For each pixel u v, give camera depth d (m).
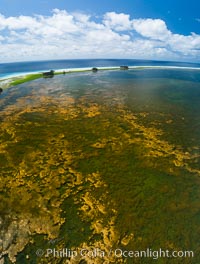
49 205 13.98
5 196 14.59
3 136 23.22
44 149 20.56
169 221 12.99
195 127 26.38
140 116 30.28
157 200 14.56
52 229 12.35
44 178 16.45
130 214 13.45
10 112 31.28
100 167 17.94
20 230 12.19
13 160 18.64
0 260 10.68
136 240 11.87
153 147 21.38
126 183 16.11
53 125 26.56
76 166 18.00
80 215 13.31
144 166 18.22
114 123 27.48
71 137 23.25
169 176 16.98
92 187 15.64
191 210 13.79
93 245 11.56
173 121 28.41
